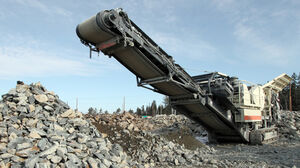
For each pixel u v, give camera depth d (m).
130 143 8.45
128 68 9.07
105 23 6.73
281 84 16.97
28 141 5.20
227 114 11.65
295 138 14.98
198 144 11.15
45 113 6.45
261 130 13.08
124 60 8.59
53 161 4.86
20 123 5.79
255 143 12.50
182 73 9.41
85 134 6.62
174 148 8.97
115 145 7.08
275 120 15.80
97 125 9.02
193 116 12.33
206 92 11.17
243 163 8.01
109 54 8.20
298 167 7.33
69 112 6.95
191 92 10.44
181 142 10.62
